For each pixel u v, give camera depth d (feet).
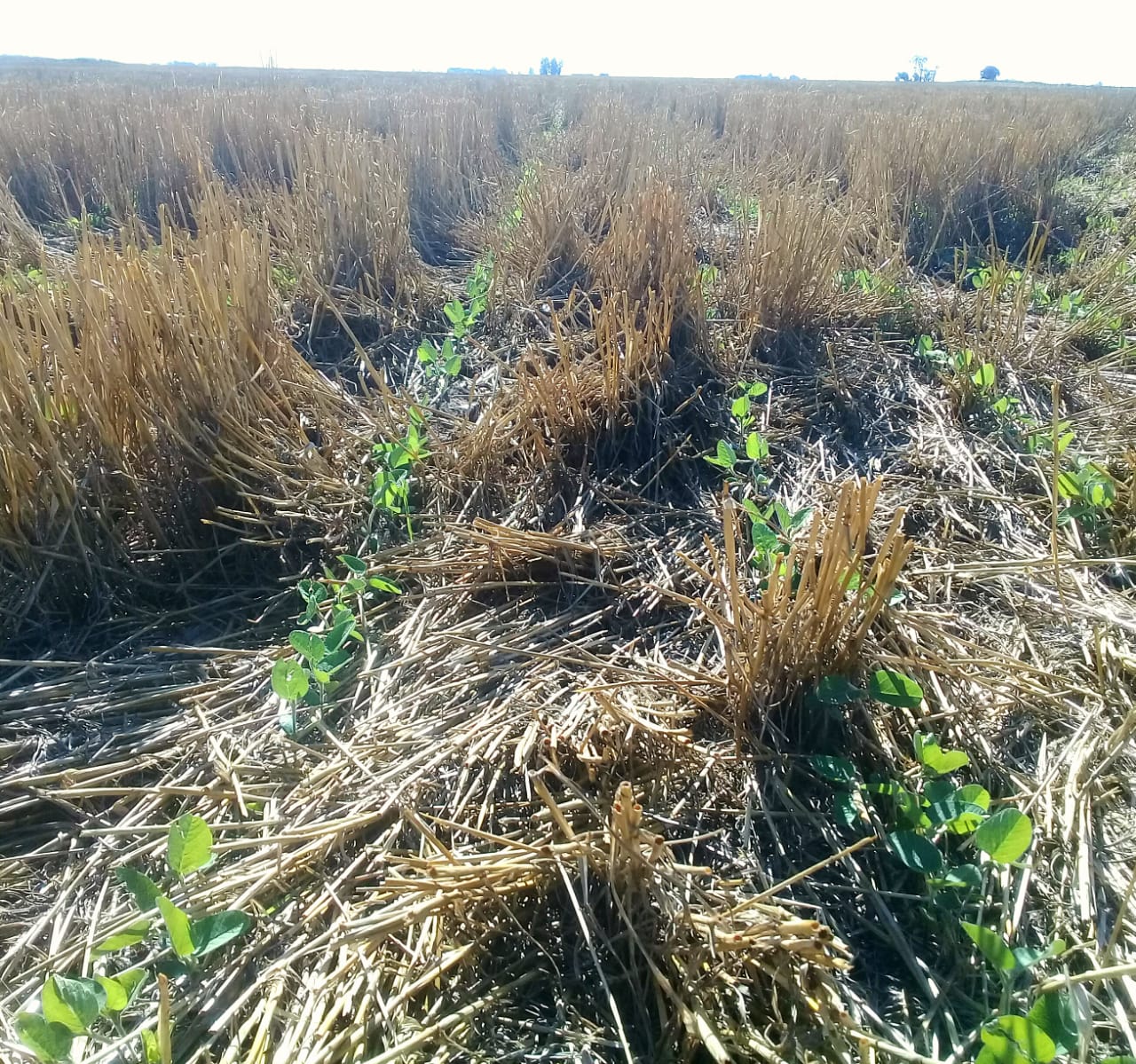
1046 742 6.70
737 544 9.25
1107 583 8.82
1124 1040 4.68
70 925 5.59
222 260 11.02
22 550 8.34
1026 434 11.50
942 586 8.73
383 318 15.61
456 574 8.93
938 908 5.43
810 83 109.91
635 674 7.31
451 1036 4.83
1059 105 43.73
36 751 6.93
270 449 10.09
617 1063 4.74
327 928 5.38
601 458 11.07
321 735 7.03
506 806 6.07
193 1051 4.73
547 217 17.69
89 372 8.67
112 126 25.31
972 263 20.93
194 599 9.02
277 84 49.83
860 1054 4.57
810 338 14.40
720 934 4.82
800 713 6.56
